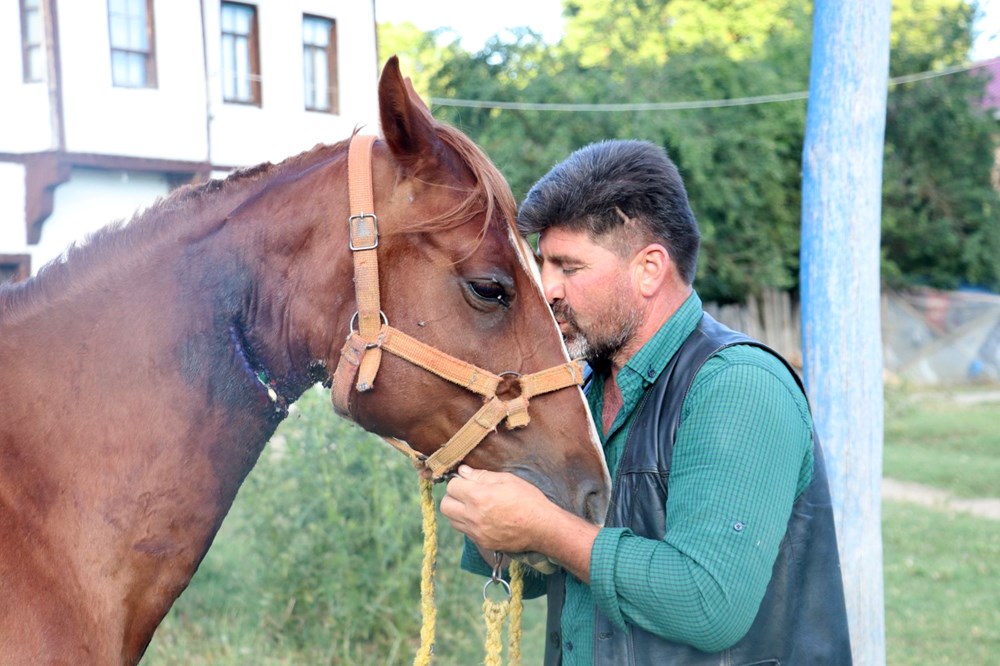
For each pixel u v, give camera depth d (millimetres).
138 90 10617
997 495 8109
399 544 3934
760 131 15344
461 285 1694
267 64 11312
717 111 15367
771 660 1711
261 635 4148
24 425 1604
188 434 1675
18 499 1569
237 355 1720
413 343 1689
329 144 1813
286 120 11523
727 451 1619
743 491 1599
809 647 1734
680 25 17172
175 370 1673
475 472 1716
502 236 1719
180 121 10836
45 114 10305
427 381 1705
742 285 16047
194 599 4566
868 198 2781
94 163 10445
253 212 1747
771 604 1721
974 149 18000
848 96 2768
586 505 1725
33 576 1541
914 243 17734
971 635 4652
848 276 2781
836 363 2789
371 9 12148
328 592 3965
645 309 1788
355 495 4008
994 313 18016
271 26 11289
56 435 1613
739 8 17781
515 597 1918
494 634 1863
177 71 10789
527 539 1666
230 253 1726
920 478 8734
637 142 1831
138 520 1641
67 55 10250
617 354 1851
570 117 14609
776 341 16328
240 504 4266
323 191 1737
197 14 10844
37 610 1528
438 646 4098
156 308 1681
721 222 15812
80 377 1638
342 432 4078
